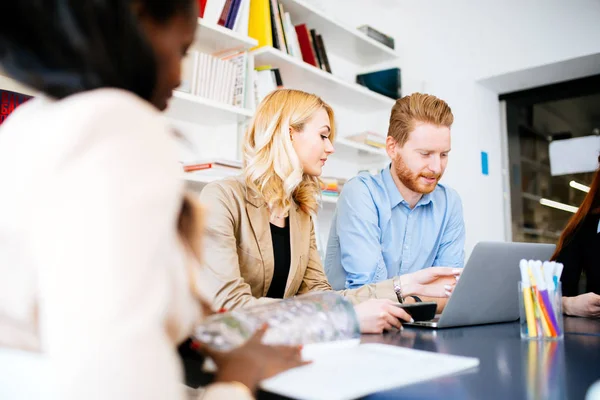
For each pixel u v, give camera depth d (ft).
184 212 2.07
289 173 4.84
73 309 1.20
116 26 1.53
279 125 4.93
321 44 10.33
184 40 1.74
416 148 6.07
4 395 1.52
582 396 1.79
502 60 11.24
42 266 1.26
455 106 11.85
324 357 2.31
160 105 1.81
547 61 10.63
